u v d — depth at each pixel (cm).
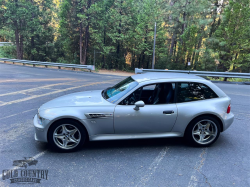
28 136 401
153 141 388
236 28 2039
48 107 344
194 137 362
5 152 333
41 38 3322
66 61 3247
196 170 288
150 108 339
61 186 249
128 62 3788
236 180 266
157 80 361
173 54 3434
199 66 2878
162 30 2805
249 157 330
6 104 643
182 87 359
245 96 854
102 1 2770
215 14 2805
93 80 1302
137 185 252
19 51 2961
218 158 325
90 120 328
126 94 344
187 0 2762
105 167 293
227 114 364
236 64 2156
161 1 2934
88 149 351
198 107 348
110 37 2908
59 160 311
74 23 2727
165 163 307
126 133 346
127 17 2769
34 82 1123
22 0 2795
